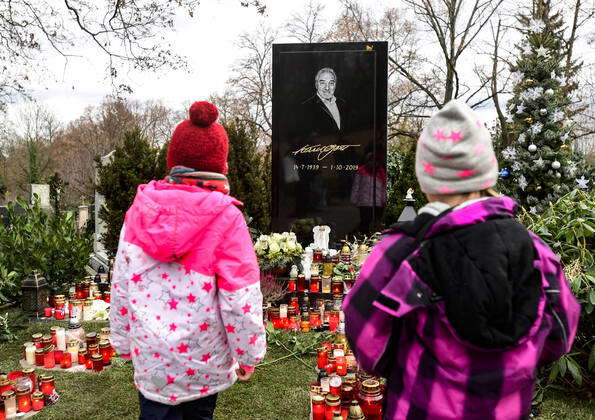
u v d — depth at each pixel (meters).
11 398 3.79
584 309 3.95
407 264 1.52
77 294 7.00
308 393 4.17
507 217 1.56
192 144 2.24
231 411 3.85
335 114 8.11
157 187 2.23
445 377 1.47
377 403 3.42
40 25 9.46
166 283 2.12
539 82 9.69
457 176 1.58
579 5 19.03
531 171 9.51
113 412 3.84
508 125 10.40
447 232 1.52
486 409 1.43
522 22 17.97
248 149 9.48
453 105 1.62
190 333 2.09
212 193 2.15
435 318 1.49
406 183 11.62
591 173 10.60
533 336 1.48
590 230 3.92
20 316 6.12
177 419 2.14
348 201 8.12
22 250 6.84
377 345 1.59
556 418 3.75
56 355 4.92
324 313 6.18
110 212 8.66
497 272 1.42
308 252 7.04
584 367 4.11
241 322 2.10
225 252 2.10
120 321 2.25
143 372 2.11
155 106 44.16
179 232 2.04
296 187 8.19
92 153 40.66
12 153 41.22
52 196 16.67
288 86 8.19
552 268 1.59
